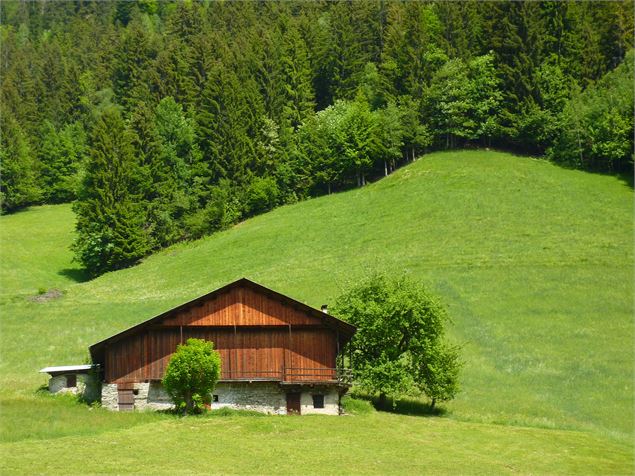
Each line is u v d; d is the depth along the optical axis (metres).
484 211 100.00
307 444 41.25
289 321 51.34
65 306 84.06
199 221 116.50
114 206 112.19
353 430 45.19
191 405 47.97
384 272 56.78
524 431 48.03
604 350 64.62
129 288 94.19
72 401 51.59
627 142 114.06
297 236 104.44
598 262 81.44
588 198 103.06
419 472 36.97
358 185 126.56
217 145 126.38
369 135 126.06
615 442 46.72
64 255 116.31
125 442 39.75
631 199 102.50
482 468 38.53
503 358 63.31
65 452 37.25
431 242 91.88
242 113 130.12
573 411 53.97
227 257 101.56
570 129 120.50
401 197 110.31
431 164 121.44
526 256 84.56
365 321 53.66
